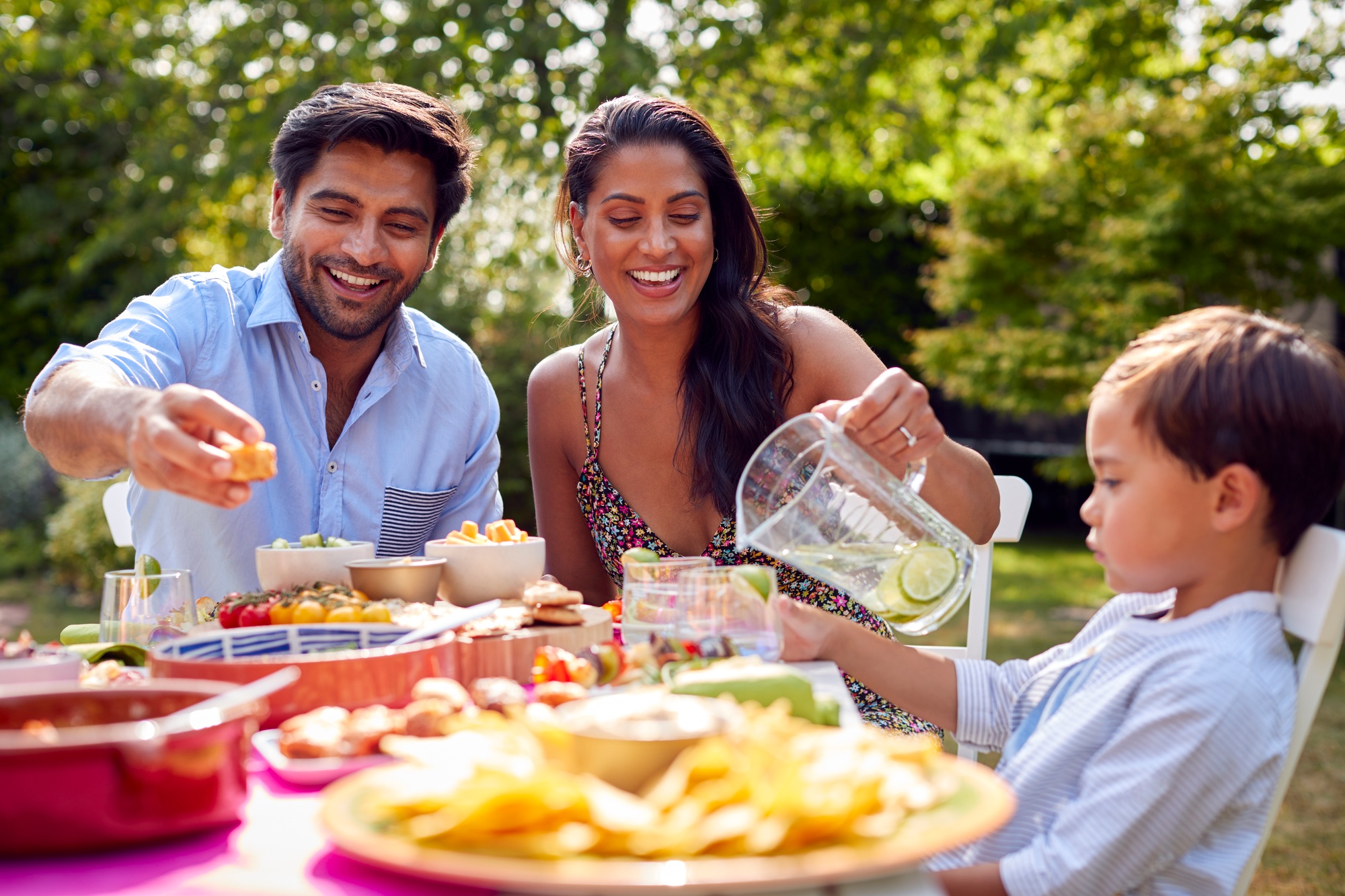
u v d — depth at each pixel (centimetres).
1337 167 859
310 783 103
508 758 88
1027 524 1283
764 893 76
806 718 111
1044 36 1067
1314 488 133
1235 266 861
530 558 176
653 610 149
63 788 84
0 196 1088
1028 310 925
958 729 170
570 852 77
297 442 245
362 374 254
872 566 148
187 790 88
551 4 905
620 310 225
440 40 888
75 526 834
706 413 228
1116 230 852
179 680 117
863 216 1193
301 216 229
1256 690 124
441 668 125
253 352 242
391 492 249
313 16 895
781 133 1048
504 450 805
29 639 135
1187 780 121
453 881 82
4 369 1084
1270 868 335
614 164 217
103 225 1072
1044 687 160
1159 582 138
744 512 152
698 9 936
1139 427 135
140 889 80
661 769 88
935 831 80
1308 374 131
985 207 921
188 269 1067
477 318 855
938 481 194
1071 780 133
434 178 236
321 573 173
